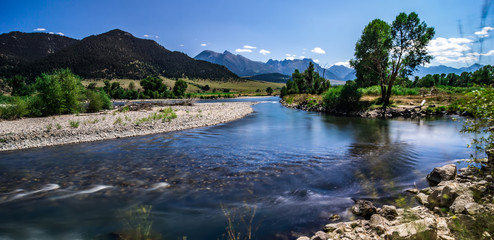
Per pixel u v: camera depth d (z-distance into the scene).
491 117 5.35
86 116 28.38
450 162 10.48
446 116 27.67
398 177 8.79
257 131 20.31
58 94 29.62
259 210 6.32
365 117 30.38
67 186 8.31
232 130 20.89
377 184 8.11
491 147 5.87
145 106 47.41
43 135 16.75
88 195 7.52
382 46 33.94
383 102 36.91
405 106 33.34
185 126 22.48
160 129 20.58
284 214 6.06
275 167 10.20
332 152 12.82
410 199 6.73
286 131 20.20
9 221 5.95
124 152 13.24
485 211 4.27
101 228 5.54
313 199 6.97
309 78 93.69
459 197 5.20
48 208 6.65
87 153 13.07
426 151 12.66
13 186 8.35
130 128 20.02
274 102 73.81
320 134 18.61
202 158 11.84
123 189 7.98
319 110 40.94
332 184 8.19
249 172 9.56
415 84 89.88
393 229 4.25
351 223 5.26
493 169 6.46
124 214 6.22
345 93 35.91
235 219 5.85
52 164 11.05
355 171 9.55
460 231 4.07
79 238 5.17
